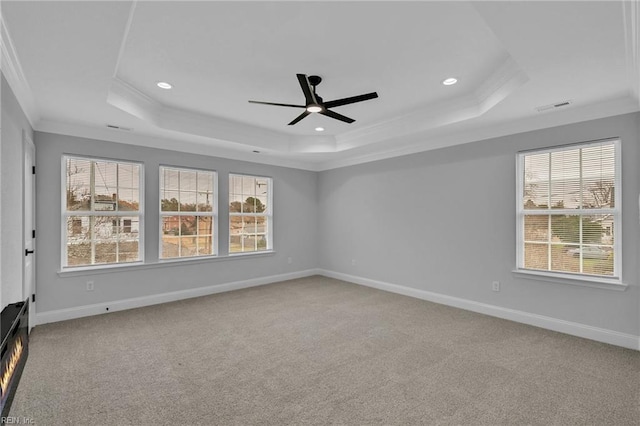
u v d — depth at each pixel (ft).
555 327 11.74
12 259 8.57
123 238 14.55
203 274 16.85
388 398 7.38
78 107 10.82
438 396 7.47
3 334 5.60
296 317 13.19
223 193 17.71
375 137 15.90
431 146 15.69
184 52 8.84
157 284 15.25
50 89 9.34
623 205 10.39
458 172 14.79
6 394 5.56
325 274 21.90
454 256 14.90
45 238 12.35
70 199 13.29
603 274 10.96
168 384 7.95
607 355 9.64
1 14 5.79
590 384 7.98
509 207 13.07
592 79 8.78
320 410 6.93
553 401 7.27
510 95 9.92
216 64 9.54
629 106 10.18
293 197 21.11
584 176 11.41
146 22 7.42
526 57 7.61
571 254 11.68
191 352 9.82
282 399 7.33
